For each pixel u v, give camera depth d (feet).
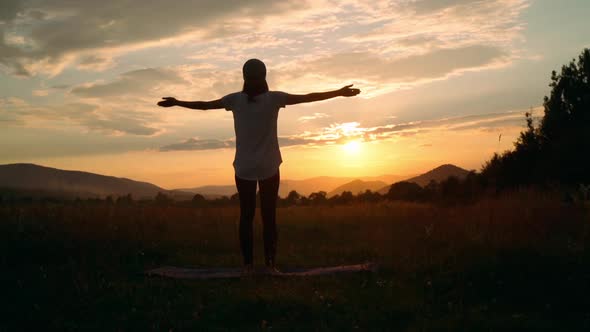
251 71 22.27
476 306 16.76
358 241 34.50
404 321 15.34
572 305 16.57
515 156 85.15
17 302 16.98
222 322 15.16
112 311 16.26
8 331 14.32
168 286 19.47
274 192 22.80
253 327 14.67
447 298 17.83
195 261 26.32
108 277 21.02
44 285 19.15
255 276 20.49
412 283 19.85
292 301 16.55
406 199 95.96
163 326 14.61
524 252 21.40
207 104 22.88
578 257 20.43
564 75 89.71
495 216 31.68
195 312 15.69
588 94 86.07
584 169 67.05
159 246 30.14
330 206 73.05
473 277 19.51
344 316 15.57
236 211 51.08
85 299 17.35
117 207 42.47
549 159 74.02
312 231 40.96
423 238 29.84
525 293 17.72
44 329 14.47
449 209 48.37
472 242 24.07
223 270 23.11
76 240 28.25
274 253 23.12
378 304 16.87
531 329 14.26
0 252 25.30
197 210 49.14
